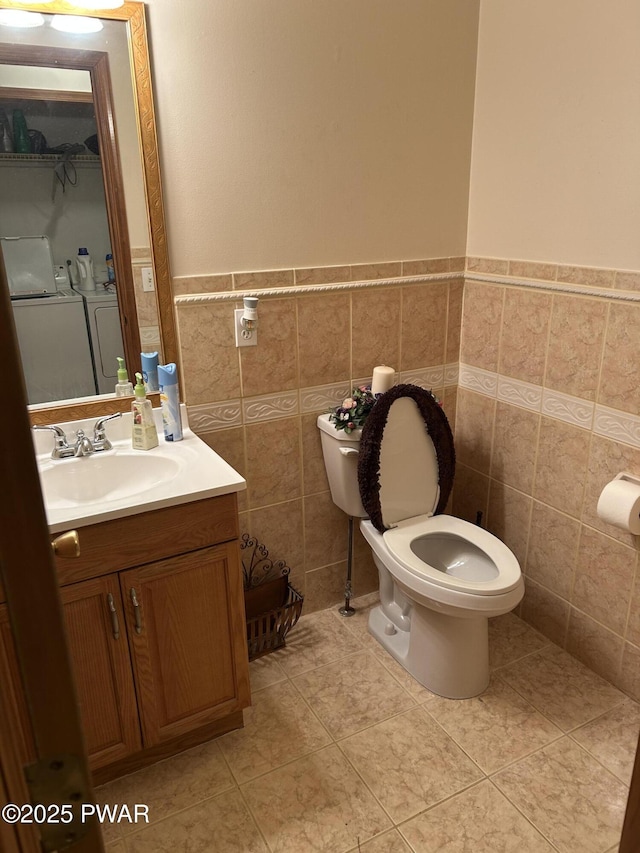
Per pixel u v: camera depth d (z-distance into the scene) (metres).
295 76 1.95
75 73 1.68
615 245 1.87
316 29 1.94
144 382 1.97
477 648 2.04
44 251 1.76
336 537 2.48
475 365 2.47
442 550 2.26
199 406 2.08
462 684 2.05
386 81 2.09
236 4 1.81
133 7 1.68
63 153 1.71
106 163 1.77
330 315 2.22
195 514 1.65
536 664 2.22
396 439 2.15
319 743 1.91
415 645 2.13
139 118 1.76
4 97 1.63
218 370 2.08
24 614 0.50
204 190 1.91
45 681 0.53
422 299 2.39
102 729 1.68
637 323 1.84
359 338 2.30
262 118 1.93
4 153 1.66
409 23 2.08
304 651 2.30
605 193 1.87
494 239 2.29
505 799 1.72
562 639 2.29
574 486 2.13
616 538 2.02
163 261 1.89
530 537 2.36
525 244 2.17
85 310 1.85
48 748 0.55
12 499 0.47
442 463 2.25
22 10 1.59
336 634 2.39
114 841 1.63
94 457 1.82
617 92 1.78
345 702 2.06
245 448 2.20
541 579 2.34
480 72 2.23
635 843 0.73
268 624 2.23
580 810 1.68
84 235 1.79
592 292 1.95
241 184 1.96
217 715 1.85
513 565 1.97
